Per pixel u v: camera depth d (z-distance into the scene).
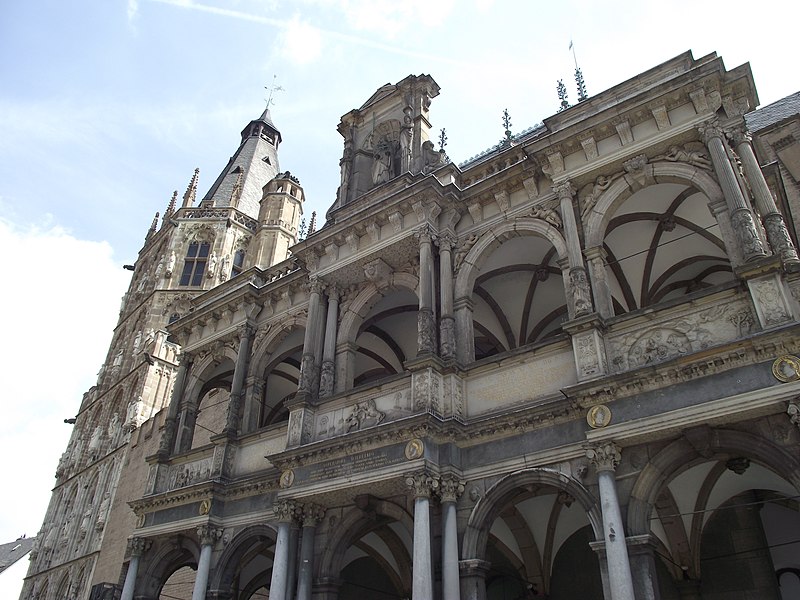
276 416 31.45
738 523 19.77
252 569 26.80
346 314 23.41
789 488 18.16
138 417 47.41
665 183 19.16
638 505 14.55
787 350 13.72
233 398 25.55
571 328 16.77
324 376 21.89
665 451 14.76
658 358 15.51
